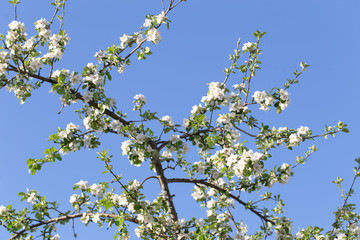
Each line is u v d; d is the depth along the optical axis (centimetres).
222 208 705
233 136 605
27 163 565
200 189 718
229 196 666
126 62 625
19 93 647
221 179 707
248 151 534
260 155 530
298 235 660
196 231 543
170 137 588
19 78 615
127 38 618
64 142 570
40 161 571
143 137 566
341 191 696
